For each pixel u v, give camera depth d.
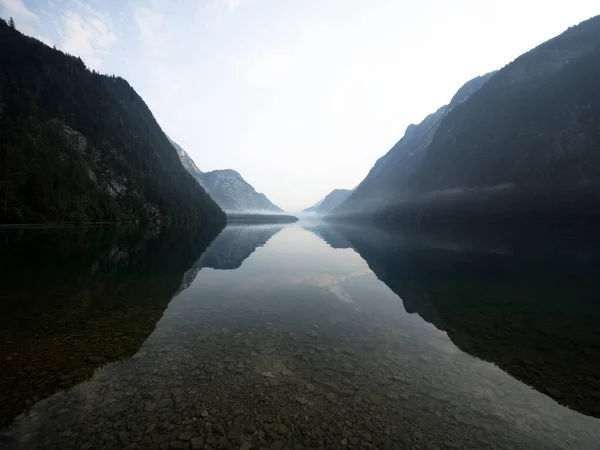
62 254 33.78
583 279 23.61
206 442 5.88
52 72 153.50
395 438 6.11
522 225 98.06
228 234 86.38
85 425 6.31
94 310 14.72
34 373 8.48
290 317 14.19
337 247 49.91
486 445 6.01
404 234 81.06
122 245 46.38
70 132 122.88
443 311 15.55
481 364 9.60
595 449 6.00
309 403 7.27
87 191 98.31
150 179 144.12
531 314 15.11
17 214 75.81
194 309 15.26
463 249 44.66
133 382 8.07
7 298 16.55
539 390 8.12
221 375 8.55
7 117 105.44
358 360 9.73
